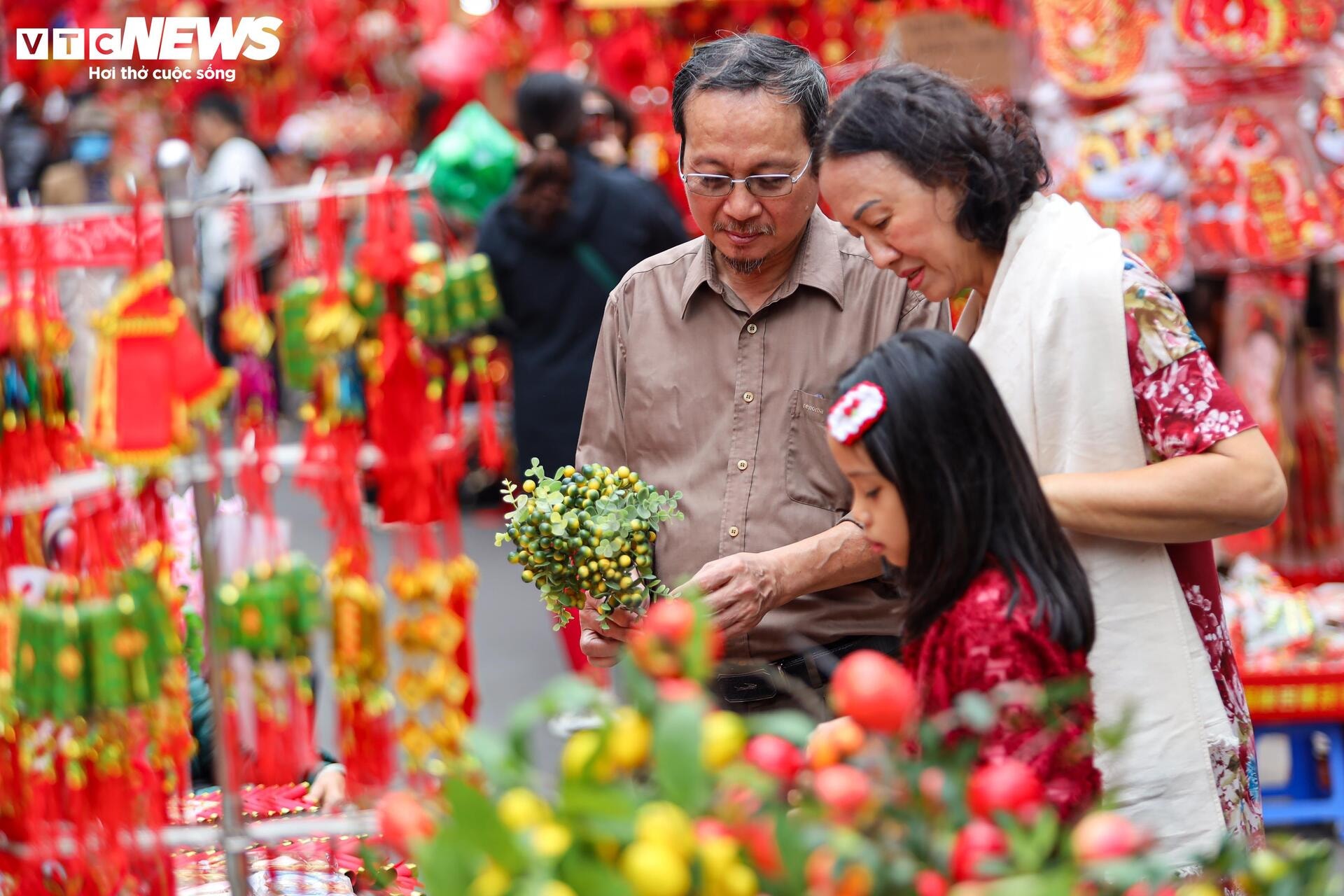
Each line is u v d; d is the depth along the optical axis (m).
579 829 1.29
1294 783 4.49
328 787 2.88
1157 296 2.22
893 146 2.20
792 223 2.63
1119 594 2.24
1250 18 4.60
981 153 2.20
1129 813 2.20
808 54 2.65
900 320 2.76
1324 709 4.32
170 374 2.37
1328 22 4.61
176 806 2.85
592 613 2.70
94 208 2.49
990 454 1.89
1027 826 1.35
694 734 1.29
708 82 2.56
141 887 2.45
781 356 2.78
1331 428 5.07
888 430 1.87
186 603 2.98
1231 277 5.04
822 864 1.28
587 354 5.57
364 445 2.85
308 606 2.60
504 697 5.70
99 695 2.31
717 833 1.30
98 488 2.51
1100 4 4.69
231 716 2.52
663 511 2.60
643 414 2.86
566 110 5.55
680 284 2.85
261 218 8.73
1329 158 4.71
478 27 8.30
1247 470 2.18
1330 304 5.10
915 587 1.92
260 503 2.71
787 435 2.77
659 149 7.18
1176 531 2.19
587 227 5.46
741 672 2.58
